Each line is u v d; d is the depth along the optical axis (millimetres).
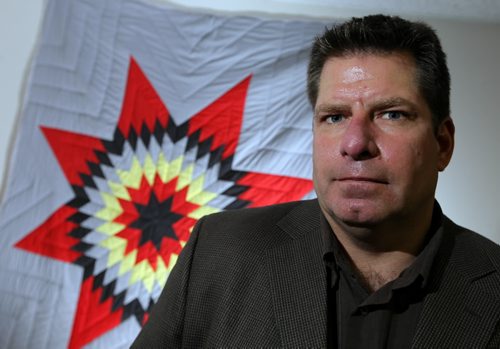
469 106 1674
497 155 1664
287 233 582
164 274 1497
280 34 1569
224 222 627
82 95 1494
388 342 481
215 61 1560
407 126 466
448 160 539
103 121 1504
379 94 462
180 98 1545
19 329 1413
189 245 620
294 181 1543
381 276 517
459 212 1660
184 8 1633
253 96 1558
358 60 477
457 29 1691
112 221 1493
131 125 1517
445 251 537
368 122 464
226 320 539
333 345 492
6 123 1559
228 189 1534
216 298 562
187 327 564
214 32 1562
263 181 1540
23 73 1576
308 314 502
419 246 519
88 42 1503
